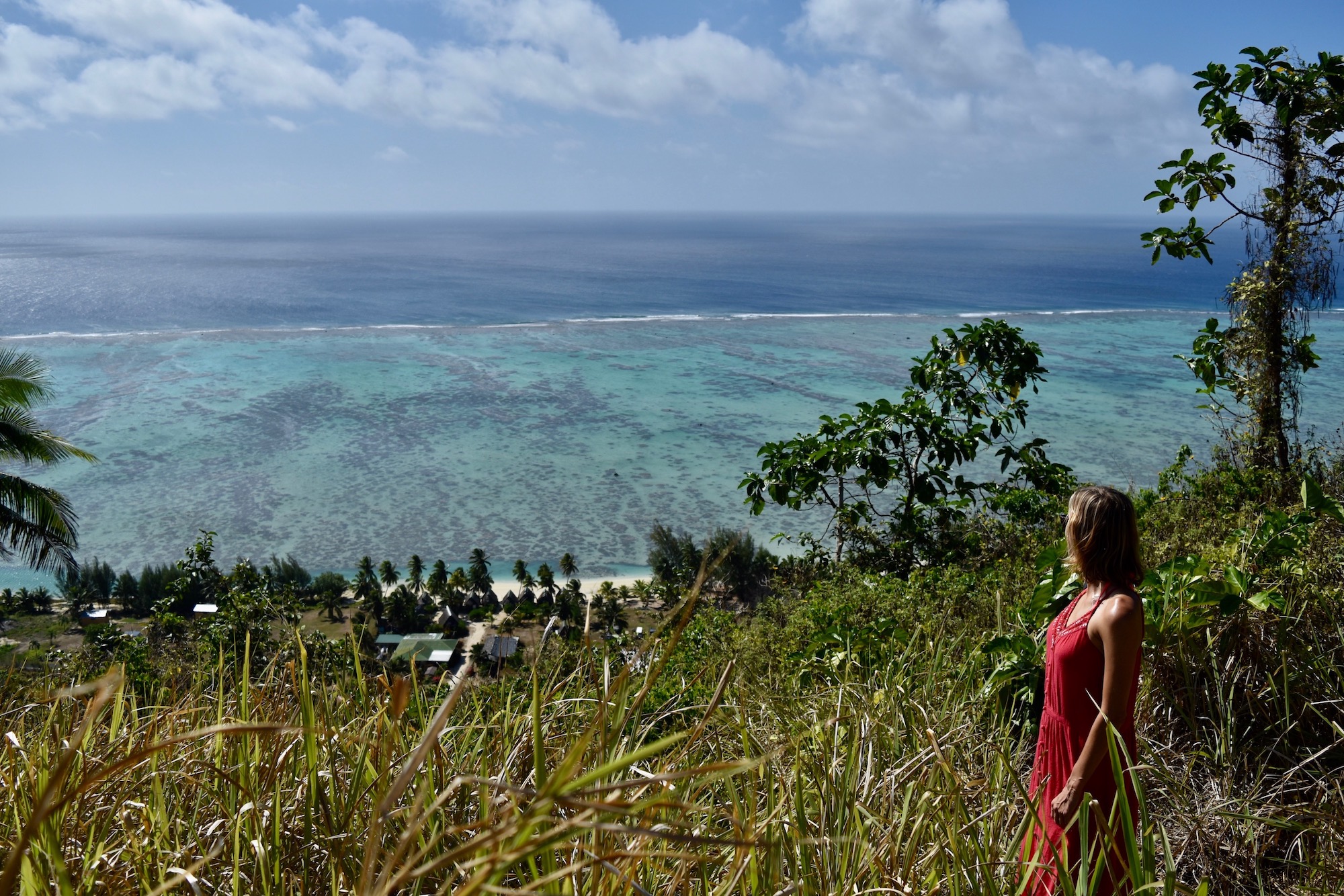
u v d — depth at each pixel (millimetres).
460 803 1976
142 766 2031
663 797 1196
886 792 2242
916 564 9148
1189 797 2791
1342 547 4129
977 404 9359
